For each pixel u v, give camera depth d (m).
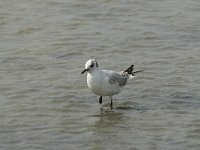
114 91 17.03
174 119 16.31
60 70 20.30
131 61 20.98
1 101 17.81
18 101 17.83
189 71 19.83
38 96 18.17
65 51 22.09
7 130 15.80
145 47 22.34
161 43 22.62
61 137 15.38
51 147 14.74
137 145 14.77
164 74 19.69
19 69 20.45
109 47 22.39
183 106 17.19
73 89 18.67
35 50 22.19
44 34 23.81
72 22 24.84
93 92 17.12
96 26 24.50
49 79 19.47
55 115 16.83
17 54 21.80
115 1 26.88
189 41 22.70
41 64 20.86
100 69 18.59
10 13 25.70
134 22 24.77
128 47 22.34
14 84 19.06
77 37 23.41
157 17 25.12
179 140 15.02
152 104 17.47
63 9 26.16
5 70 20.38
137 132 15.58
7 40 23.27
